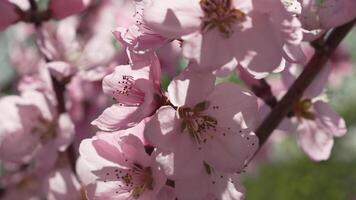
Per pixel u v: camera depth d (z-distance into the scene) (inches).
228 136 10.9
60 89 15.0
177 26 10.3
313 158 13.9
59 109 15.1
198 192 10.6
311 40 11.5
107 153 11.1
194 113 10.8
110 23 18.0
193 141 10.8
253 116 10.9
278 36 10.3
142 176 11.1
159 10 10.3
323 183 27.0
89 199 11.3
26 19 14.1
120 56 16.0
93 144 11.1
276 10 10.3
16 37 20.2
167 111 10.6
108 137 11.0
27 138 15.1
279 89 14.1
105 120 10.6
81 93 16.4
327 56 12.3
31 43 20.2
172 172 10.5
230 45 10.4
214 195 10.9
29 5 14.3
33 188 18.1
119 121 10.5
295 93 12.3
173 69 16.3
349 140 26.9
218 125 10.9
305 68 12.3
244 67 10.3
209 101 10.9
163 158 10.6
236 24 10.5
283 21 10.3
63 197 14.4
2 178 18.0
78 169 11.7
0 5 13.9
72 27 16.5
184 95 10.6
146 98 10.5
